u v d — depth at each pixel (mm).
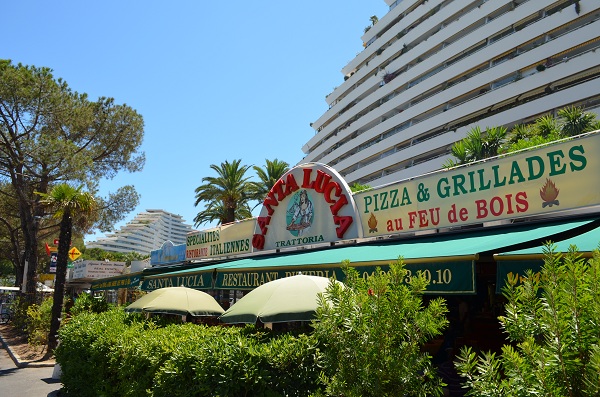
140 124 34000
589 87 34375
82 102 30484
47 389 11797
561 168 6668
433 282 5273
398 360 3340
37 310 21156
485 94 43312
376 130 60844
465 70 46688
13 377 13594
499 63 42562
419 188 9086
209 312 9055
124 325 8922
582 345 2240
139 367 6531
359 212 10617
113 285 20844
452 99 48094
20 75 26344
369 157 62031
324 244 11430
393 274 3611
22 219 30875
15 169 28906
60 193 18047
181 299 9148
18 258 38781
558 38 37250
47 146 26422
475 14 46906
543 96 37875
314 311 5438
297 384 5098
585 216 6281
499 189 7551
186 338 6320
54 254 31047
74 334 9500
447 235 8266
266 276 8672
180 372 5371
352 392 3289
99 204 32938
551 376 2213
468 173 8133
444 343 8469
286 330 7844
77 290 44719
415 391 3379
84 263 36500
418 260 5484
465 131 45125
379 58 63969
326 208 11516
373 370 3352
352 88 72000
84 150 32125
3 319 34812
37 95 27078
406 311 3467
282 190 13172
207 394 5137
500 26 43406
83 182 28719
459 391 6949
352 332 3525
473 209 7969
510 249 5230
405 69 58688
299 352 5176
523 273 4434
